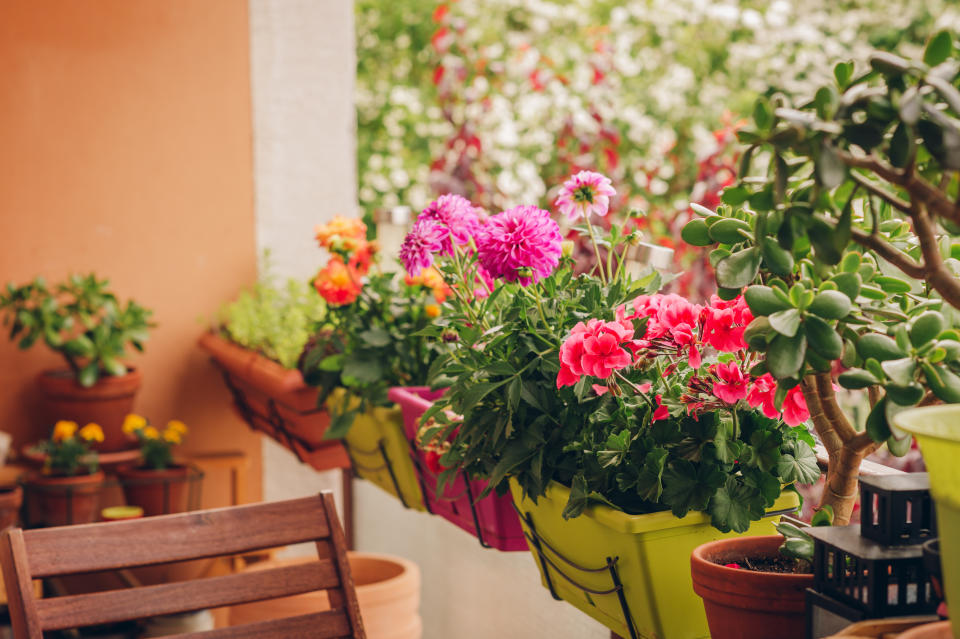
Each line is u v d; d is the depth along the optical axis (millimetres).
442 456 1492
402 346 2068
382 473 2119
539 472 1277
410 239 1543
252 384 2691
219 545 1569
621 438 1156
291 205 3348
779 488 1165
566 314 1428
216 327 3236
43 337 2959
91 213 3104
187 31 3178
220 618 2965
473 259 1566
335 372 2250
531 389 1344
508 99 5070
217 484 3203
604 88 4648
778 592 987
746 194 1007
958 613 754
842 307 949
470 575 2217
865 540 940
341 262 2172
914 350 958
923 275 924
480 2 6133
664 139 5402
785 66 5180
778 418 1207
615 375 1246
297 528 1622
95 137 3090
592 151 4516
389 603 2156
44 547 1457
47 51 3020
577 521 1235
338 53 3367
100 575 2902
